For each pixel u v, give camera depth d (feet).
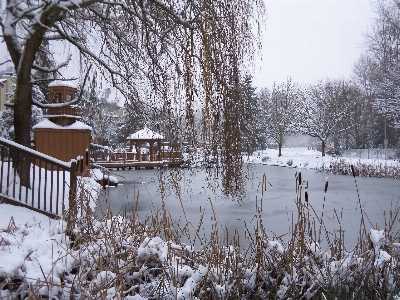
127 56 29.48
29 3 33.53
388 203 51.80
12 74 45.39
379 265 11.22
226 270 10.75
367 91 154.71
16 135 30.89
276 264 11.25
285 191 64.18
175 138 25.63
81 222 13.09
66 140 62.18
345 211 44.78
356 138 166.30
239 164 24.48
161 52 26.89
